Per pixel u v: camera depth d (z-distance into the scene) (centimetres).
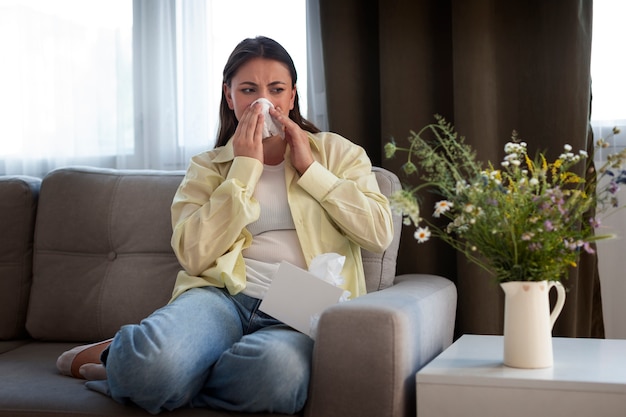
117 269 211
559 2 224
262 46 198
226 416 145
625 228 230
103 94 269
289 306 163
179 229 183
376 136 246
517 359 146
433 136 234
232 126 213
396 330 143
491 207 142
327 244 186
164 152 265
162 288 207
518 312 146
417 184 234
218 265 177
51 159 269
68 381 164
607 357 155
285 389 144
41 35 268
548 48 226
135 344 145
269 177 194
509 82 231
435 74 236
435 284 192
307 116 251
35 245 217
